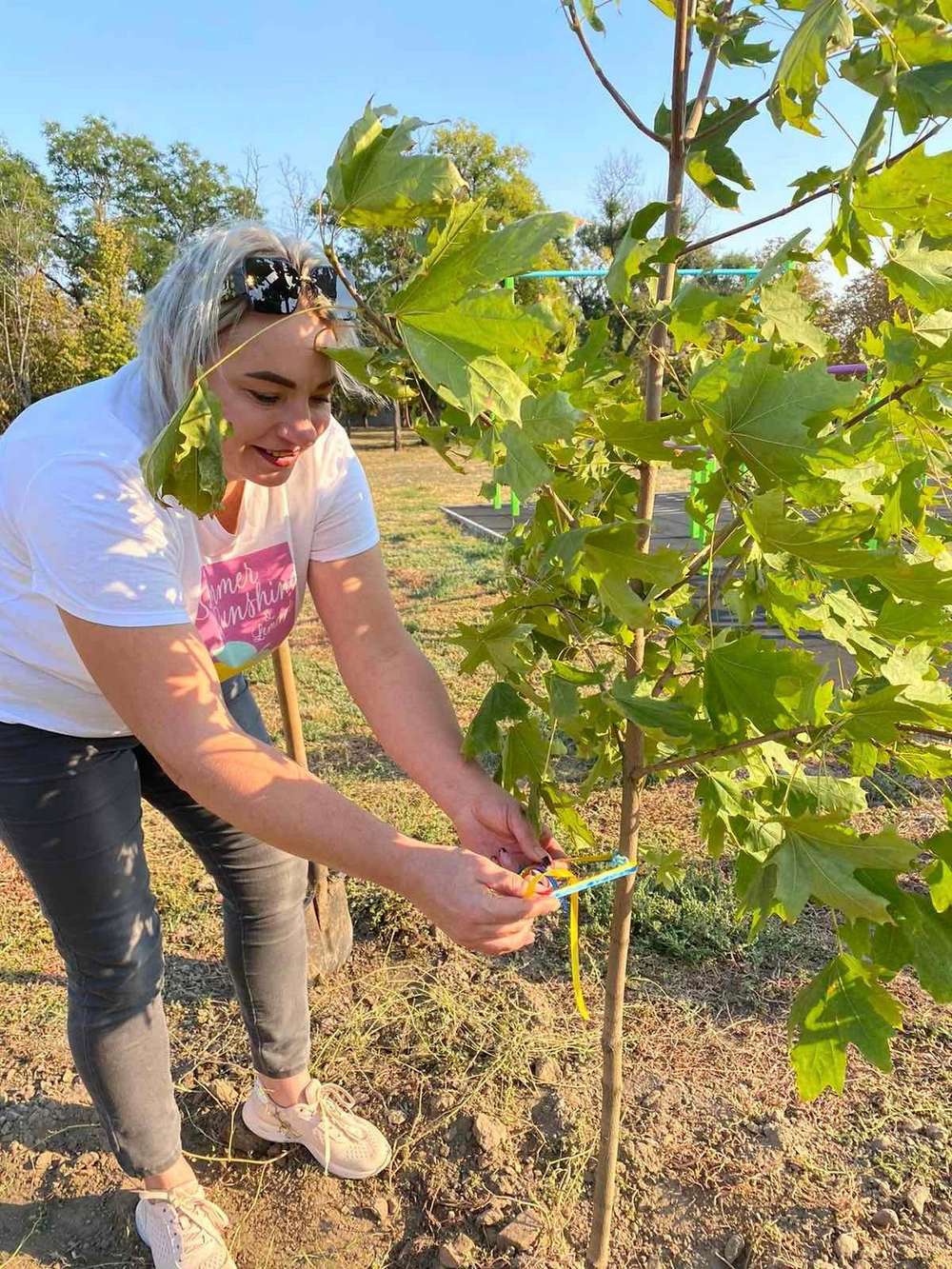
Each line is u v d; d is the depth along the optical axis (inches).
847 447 32.4
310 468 62.9
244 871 69.6
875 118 32.9
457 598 266.2
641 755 49.9
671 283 43.5
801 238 34.5
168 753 49.5
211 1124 83.0
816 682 37.7
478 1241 70.7
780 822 39.6
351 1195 75.8
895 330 40.4
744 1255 68.3
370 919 109.0
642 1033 90.3
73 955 62.6
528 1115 81.0
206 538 58.1
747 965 99.5
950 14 31.9
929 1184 72.9
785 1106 81.0
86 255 1403.8
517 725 49.3
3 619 56.4
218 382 46.7
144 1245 72.5
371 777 146.7
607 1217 61.9
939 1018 91.0
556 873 48.3
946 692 45.3
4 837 61.3
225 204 1534.2
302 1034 77.2
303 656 222.8
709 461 49.2
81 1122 83.7
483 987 96.9
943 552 45.9
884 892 42.5
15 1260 71.7
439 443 40.1
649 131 42.4
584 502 48.1
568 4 42.0
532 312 29.9
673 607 54.2
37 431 52.2
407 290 31.9
